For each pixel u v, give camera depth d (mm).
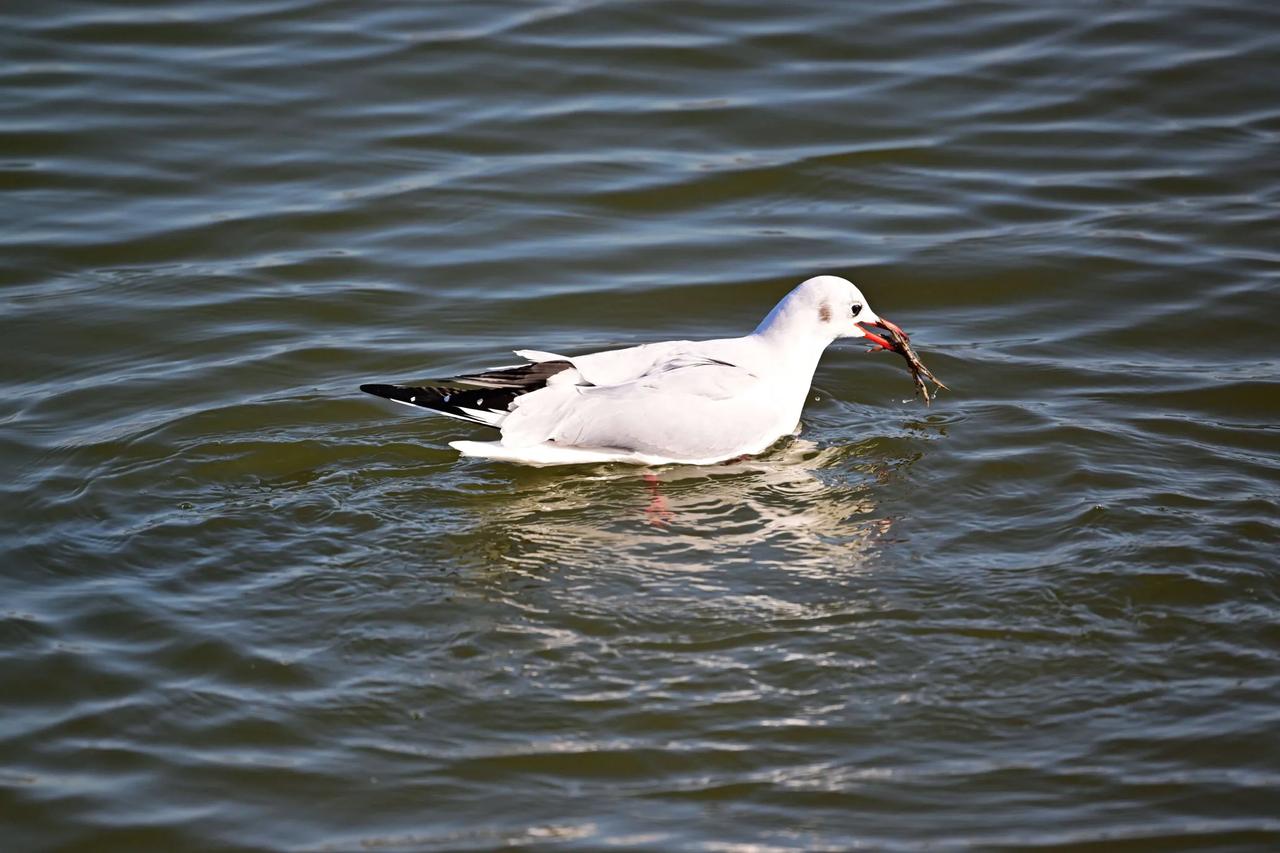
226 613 10953
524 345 15617
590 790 9258
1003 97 20938
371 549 11859
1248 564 11430
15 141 19078
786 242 17844
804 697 10023
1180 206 18469
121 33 21797
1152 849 8820
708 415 13422
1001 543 11914
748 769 9430
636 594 11211
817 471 13406
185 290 16438
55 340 15359
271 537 12008
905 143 19891
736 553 11867
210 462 13148
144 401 14250
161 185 18516
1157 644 10570
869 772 9406
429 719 9828
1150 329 15992
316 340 15516
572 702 9961
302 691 10109
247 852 8844
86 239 17344
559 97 20719
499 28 22234
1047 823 9000
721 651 10477
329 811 9117
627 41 21984
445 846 8836
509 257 17359
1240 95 20844
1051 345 15727
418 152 19422
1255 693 10078
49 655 10461
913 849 8805
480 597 11180
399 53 21516
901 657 10430
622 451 13352
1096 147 19844
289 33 22016
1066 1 23219
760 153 19625
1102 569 11398
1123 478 12844
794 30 22406
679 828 8953
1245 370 15102
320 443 13562
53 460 13102
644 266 17281
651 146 19719
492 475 13227
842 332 14188
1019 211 18469
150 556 11695
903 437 13883
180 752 9594
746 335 15797
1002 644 10562
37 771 9453
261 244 17438
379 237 17672
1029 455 13352
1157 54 21812
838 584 11336
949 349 15664
